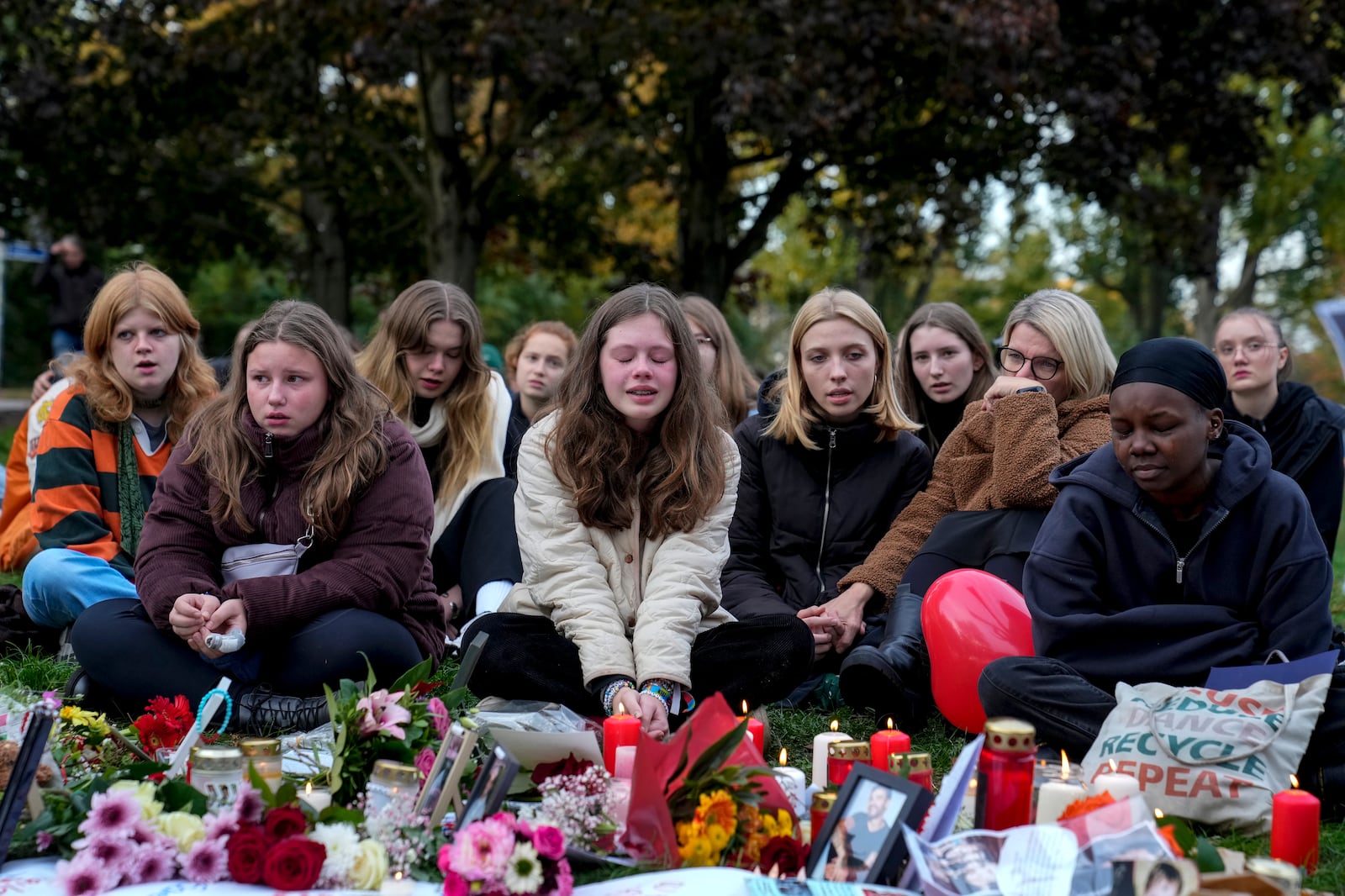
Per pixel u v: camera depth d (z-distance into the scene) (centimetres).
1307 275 3014
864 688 374
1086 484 330
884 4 1090
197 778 242
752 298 1697
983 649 348
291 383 358
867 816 223
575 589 345
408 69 1084
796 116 1095
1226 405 523
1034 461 400
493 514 477
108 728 278
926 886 203
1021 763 229
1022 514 402
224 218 1467
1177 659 307
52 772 248
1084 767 285
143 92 1298
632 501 357
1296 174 2367
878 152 1337
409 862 226
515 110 1388
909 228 1463
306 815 233
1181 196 1405
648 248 1584
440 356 479
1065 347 425
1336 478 506
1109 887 199
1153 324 2808
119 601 367
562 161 1551
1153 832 203
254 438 363
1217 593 313
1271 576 307
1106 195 1298
